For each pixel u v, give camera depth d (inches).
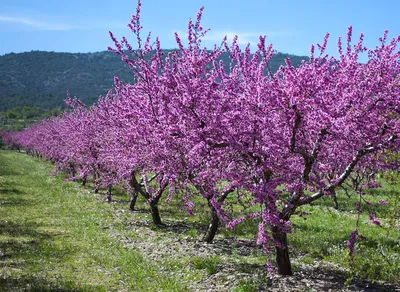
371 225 642.8
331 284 368.5
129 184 664.4
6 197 907.4
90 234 572.4
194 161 396.8
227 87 374.3
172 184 477.1
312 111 317.1
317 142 331.0
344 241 529.3
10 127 5182.1
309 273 404.5
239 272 400.8
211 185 417.7
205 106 361.7
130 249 494.9
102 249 493.7
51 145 1844.2
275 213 339.9
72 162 1273.4
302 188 343.3
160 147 450.0
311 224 653.9
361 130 314.3
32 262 432.5
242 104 339.6
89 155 936.9
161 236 570.3
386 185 981.8
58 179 1305.4
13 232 574.6
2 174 1466.5
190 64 392.8
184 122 371.2
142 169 570.6
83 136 950.4
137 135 496.1
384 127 325.1
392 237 562.3
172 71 404.5
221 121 336.2
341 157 356.2
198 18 398.0
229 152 363.3
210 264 420.2
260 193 327.6
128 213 759.7
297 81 306.0
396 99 315.9
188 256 465.7
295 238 555.8
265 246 338.0
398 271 406.9
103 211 770.2
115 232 592.4
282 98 315.9
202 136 349.1
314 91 311.6
